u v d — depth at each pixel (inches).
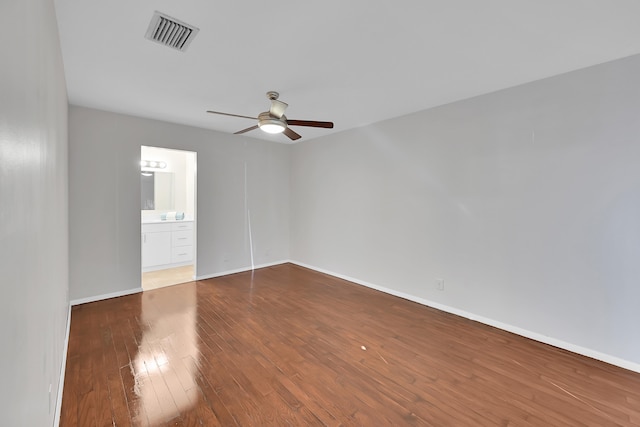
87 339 104.7
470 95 121.0
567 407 73.2
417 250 143.9
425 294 140.9
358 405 73.5
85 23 72.3
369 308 136.3
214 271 185.8
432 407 73.1
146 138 154.6
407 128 146.4
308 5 65.6
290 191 223.5
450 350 99.7
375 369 88.7
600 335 94.2
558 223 102.0
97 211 141.3
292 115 148.3
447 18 70.5
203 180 178.2
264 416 69.6
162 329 113.3
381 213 159.9
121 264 149.2
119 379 82.2
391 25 73.1
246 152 197.8
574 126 98.0
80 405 71.9
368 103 130.6
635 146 87.6
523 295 110.3
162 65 94.6
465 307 126.7
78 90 115.9
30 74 38.4
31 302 39.8
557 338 102.5
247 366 89.4
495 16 69.8
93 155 139.3
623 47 83.7
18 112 31.9
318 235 200.2
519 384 82.0
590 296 96.0
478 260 122.3
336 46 83.2
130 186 150.4
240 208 196.4
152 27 74.2
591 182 95.2
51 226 63.3
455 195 129.0
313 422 67.8
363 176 169.0
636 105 87.2
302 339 106.6
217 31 75.7
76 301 137.0
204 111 141.7
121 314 126.7
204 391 77.9
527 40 80.2
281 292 157.9
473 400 75.6
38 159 45.6
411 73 100.6
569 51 85.9
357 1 64.2
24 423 35.5
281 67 96.0
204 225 180.1
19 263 32.9
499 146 115.3
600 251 94.0
